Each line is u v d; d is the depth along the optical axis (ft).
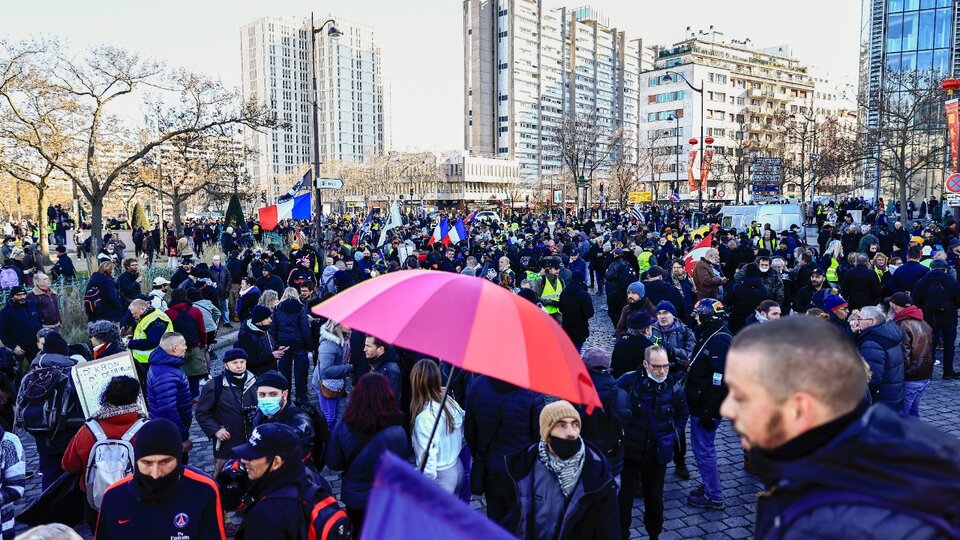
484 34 543.39
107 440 15.92
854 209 140.15
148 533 11.08
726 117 359.87
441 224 73.82
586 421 15.79
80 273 70.85
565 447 12.19
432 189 437.99
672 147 338.13
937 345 34.53
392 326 8.74
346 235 111.65
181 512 11.22
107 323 24.66
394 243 74.95
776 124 346.74
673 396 17.75
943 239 67.51
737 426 4.62
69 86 83.56
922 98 115.44
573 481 12.39
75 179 86.02
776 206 83.10
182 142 96.84
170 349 20.43
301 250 61.52
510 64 538.47
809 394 4.24
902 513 3.89
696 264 39.50
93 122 85.10
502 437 15.43
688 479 22.54
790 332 4.46
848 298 36.50
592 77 597.11
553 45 566.36
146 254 98.78
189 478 11.48
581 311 33.19
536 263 44.27
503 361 8.61
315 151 76.38
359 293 9.73
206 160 114.32
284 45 632.38
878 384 20.81
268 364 24.70
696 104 347.97
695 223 122.01
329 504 10.83
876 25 173.78
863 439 4.05
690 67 347.56
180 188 125.70
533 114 556.10
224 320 51.80
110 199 165.78
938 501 3.86
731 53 385.29
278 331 29.58
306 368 29.99
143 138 102.99
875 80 171.53
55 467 19.43
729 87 360.07
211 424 18.95
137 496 11.17
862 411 4.41
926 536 3.81
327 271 47.91
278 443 10.79
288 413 16.30
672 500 20.98
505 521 12.90
